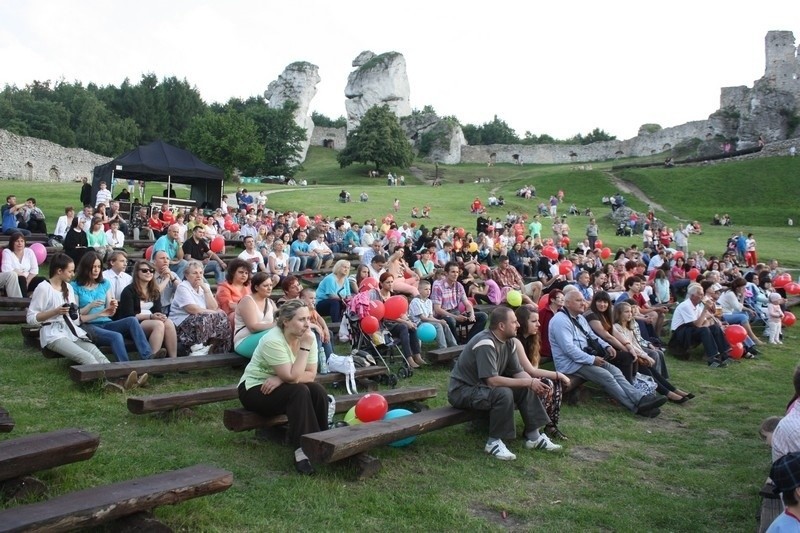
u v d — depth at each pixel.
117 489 3.88
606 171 58.84
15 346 8.32
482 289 14.32
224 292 8.98
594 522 4.95
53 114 73.88
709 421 8.10
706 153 69.56
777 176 50.78
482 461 6.04
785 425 4.45
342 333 9.84
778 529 3.19
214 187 27.75
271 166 71.38
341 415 6.83
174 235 13.15
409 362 9.45
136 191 41.97
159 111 87.44
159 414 6.27
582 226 39.56
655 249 25.53
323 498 4.84
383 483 5.28
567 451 6.57
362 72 94.62
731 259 24.02
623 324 9.28
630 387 8.30
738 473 6.16
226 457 5.46
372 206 41.59
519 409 6.60
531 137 110.75
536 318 7.31
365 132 73.94
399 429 5.45
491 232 25.39
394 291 11.33
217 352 8.30
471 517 4.82
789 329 16.02
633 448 6.84
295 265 16.53
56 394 6.61
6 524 3.29
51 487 4.52
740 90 73.19
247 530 4.30
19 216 17.92
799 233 38.41
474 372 6.39
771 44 69.81
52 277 7.44
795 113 68.06
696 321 11.64
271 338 5.57
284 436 5.82
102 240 15.02
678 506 5.35
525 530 4.75
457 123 89.12
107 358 8.01
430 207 43.53
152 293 8.34
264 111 73.44
